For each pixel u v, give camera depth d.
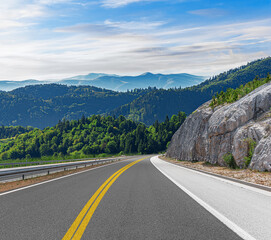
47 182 13.86
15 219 6.17
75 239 4.73
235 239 4.71
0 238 4.83
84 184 12.79
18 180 16.73
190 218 6.17
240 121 25.08
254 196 9.08
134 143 193.00
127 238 4.77
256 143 20.53
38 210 7.09
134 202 8.15
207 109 38.44
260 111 23.67
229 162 23.02
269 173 16.19
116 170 23.30
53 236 4.93
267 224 5.66
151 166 29.53
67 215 6.53
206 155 31.75
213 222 5.82
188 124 52.19
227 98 36.06
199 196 9.16
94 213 6.71
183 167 26.92
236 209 7.11
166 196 9.20
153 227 5.45
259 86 30.28
